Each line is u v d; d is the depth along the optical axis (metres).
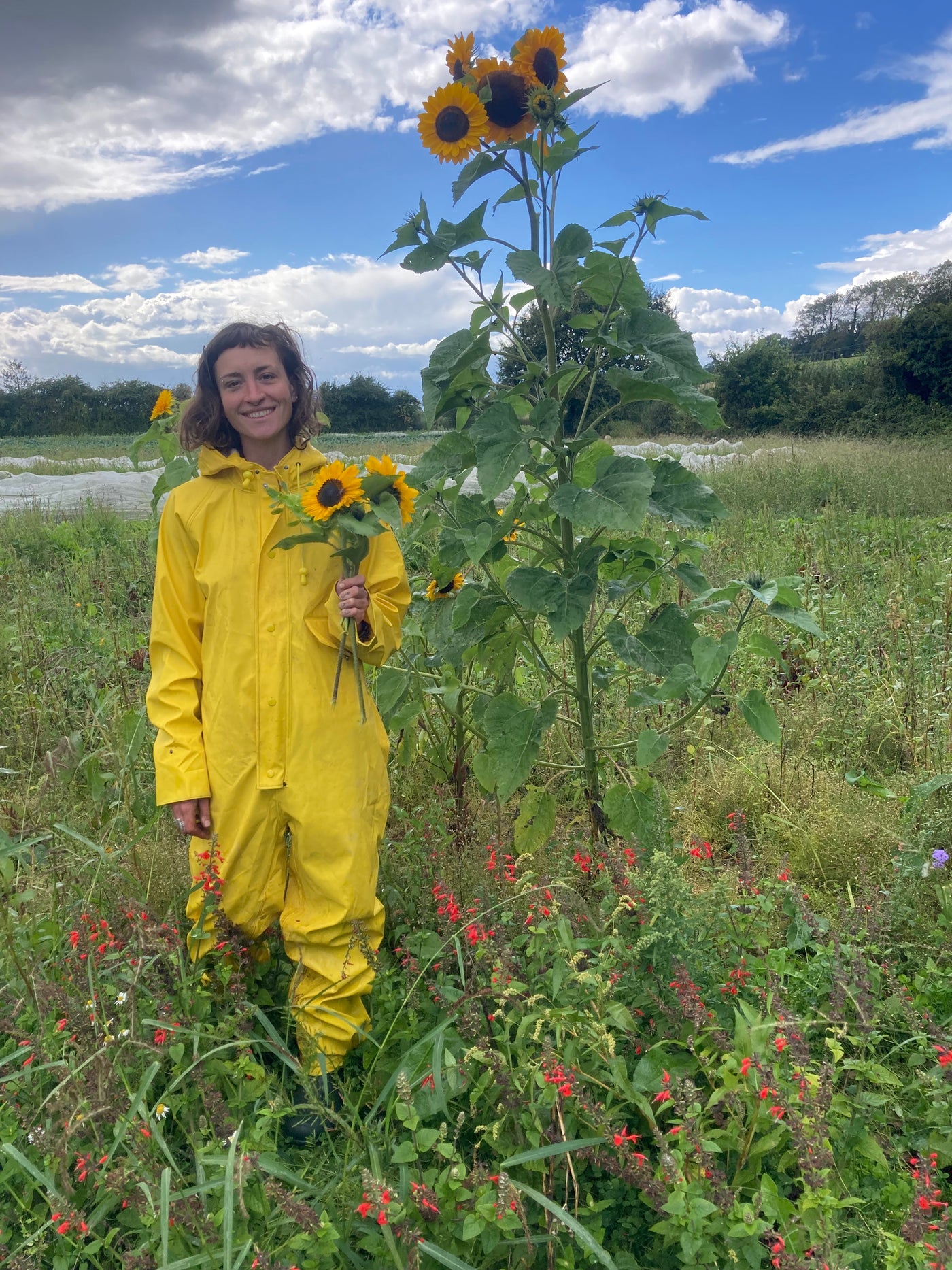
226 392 2.32
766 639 2.50
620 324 2.60
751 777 3.81
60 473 19.81
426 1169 1.93
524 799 2.87
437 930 2.58
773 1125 1.78
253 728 2.28
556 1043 1.92
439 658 3.22
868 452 16.12
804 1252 1.54
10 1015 2.13
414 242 2.61
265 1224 1.74
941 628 5.08
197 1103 1.99
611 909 2.27
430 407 2.77
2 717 4.28
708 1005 2.05
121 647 5.22
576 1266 1.70
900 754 4.10
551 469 2.69
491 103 2.46
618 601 3.11
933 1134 1.87
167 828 3.11
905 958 2.55
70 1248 1.75
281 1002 2.46
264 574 2.31
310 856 2.29
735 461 15.51
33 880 2.66
